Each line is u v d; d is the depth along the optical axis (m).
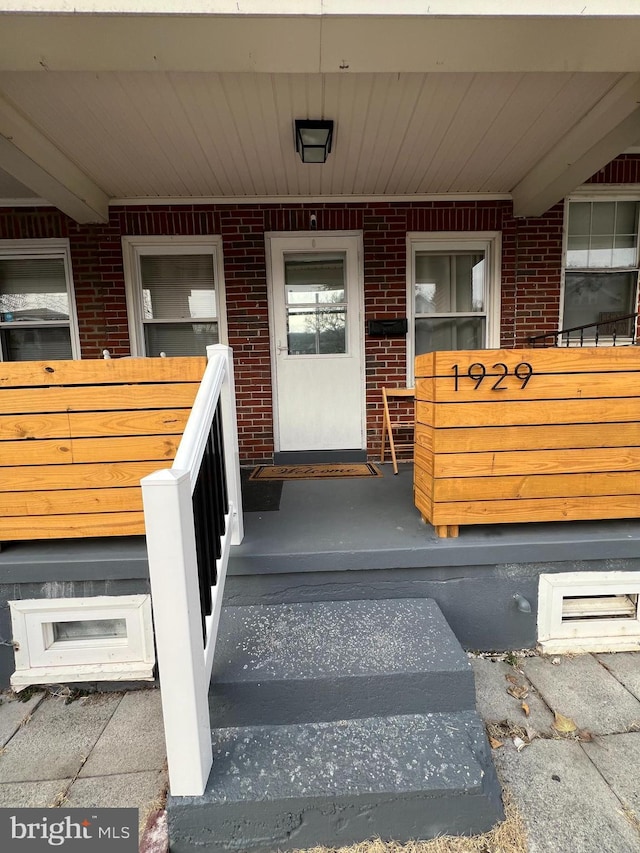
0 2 1.60
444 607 2.15
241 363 3.95
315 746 1.46
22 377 1.93
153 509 1.15
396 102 2.51
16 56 1.83
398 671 1.56
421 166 3.31
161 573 1.18
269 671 1.56
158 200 3.77
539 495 2.12
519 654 2.20
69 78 2.22
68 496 2.01
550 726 1.77
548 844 1.33
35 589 2.06
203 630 1.46
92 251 3.81
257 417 4.00
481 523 2.14
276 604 2.06
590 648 2.21
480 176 3.52
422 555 2.07
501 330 4.01
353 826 1.33
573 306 4.09
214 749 1.45
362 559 2.05
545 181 3.30
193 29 1.72
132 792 1.57
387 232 3.88
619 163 3.84
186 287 3.98
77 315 3.88
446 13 1.68
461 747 1.46
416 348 4.13
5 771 1.67
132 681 2.12
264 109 2.54
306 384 4.02
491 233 3.92
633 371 2.06
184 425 1.97
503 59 1.91
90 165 3.18
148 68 1.91
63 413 1.96
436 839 1.35
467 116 2.66
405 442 4.10
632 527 2.28
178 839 1.30
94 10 1.63
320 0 1.67
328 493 2.99
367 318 3.96
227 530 1.94
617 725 1.77
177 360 1.94
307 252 3.91
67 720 1.94
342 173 3.40
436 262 4.05
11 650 2.11
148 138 2.82
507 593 2.17
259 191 3.70
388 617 1.91
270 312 3.93
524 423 2.07
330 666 1.58
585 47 1.86
